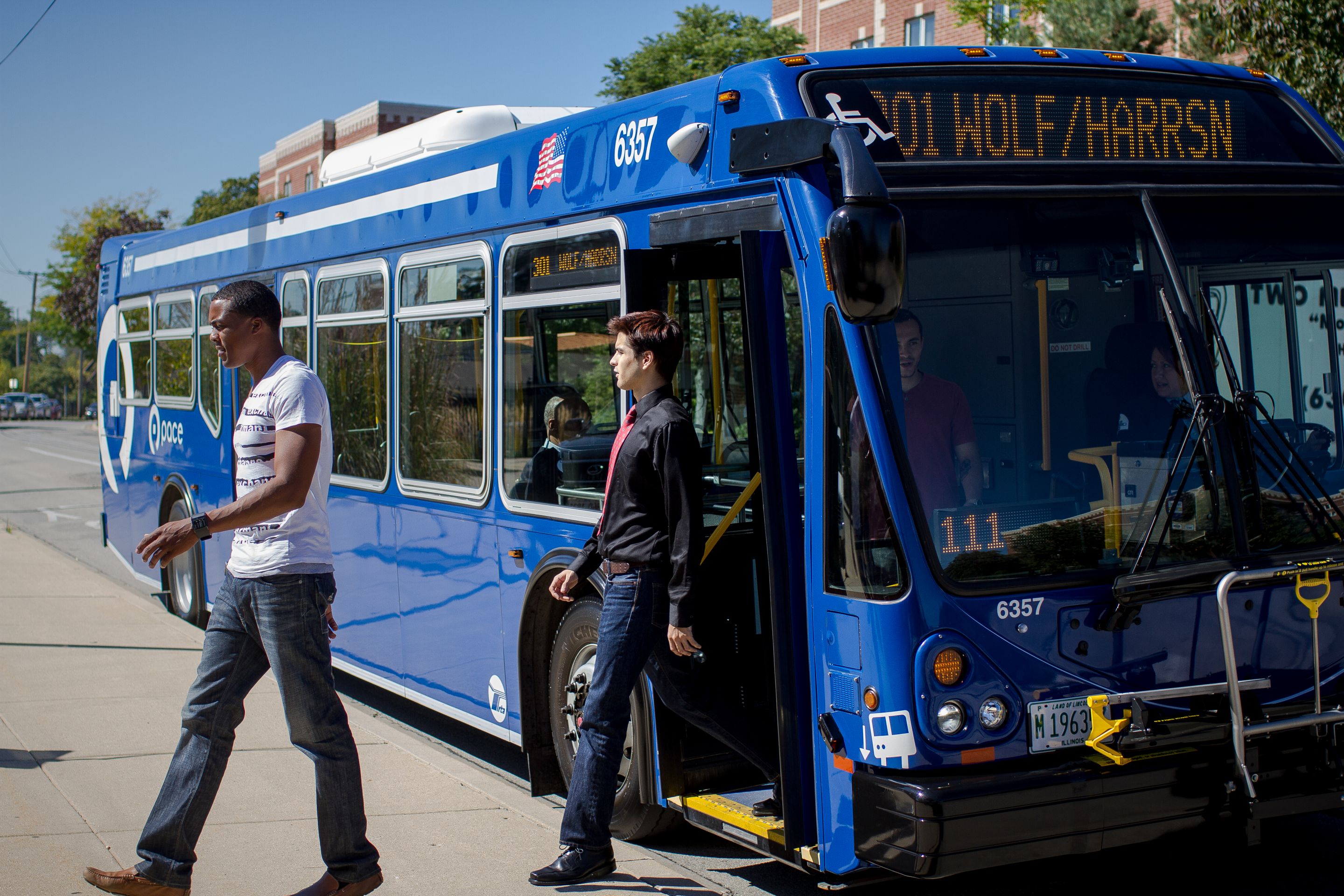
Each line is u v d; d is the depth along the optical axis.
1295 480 4.24
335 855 4.25
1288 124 4.81
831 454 4.13
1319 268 4.55
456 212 6.50
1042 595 3.98
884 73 4.43
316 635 4.16
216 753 4.20
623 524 4.57
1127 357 4.23
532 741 5.75
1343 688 4.30
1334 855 5.20
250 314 4.27
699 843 5.49
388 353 7.19
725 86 4.66
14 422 77.06
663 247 5.11
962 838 3.75
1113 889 4.91
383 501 7.27
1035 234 4.23
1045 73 4.53
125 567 15.00
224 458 9.52
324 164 8.48
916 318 4.05
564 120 5.70
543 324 5.79
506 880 4.76
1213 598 4.15
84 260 53.16
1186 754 4.01
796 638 4.28
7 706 7.37
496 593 6.18
